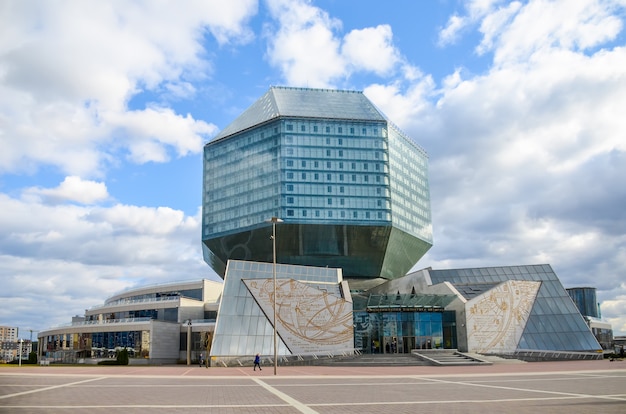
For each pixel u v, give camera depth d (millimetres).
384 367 69312
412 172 159000
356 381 44125
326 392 33969
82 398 30312
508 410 24391
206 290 124750
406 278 105688
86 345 107000
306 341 80188
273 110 148000
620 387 36125
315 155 141125
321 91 157250
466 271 102625
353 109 150000
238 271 84250
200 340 102625
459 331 88438
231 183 148125
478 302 88125
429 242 165250
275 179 139500
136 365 91875
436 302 88562
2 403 27656
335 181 140125
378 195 140875
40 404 27188
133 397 30984
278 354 77938
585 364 70750
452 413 23469
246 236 141375
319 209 137500
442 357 75438
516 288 90375
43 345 121188
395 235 142000
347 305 83875
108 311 123250
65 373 57625
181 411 24516
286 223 135125
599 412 23422
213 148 154750
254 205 141625
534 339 87000
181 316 111062
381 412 24031
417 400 28922
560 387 36469
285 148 140500
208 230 149000
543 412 23594
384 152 144375
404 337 87000
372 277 143500
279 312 80625
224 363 74812
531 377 47219
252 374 55812
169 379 47781
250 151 146375
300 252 138750
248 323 78938
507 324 87812
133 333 101312
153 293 131125
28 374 55250
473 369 61781
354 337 87625
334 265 140750
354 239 138500
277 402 28266
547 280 95812
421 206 161750
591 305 162375
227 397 30984
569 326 88625
